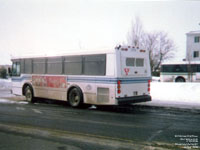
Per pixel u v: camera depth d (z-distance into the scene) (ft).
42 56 41.34
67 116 29.19
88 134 20.45
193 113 30.55
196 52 144.56
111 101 31.22
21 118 27.89
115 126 23.47
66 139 19.04
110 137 19.51
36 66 42.52
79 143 17.98
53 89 39.47
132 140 18.60
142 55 34.65
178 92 45.96
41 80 41.55
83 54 34.91
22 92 45.32
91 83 33.78
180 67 89.81
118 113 31.24
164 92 47.39
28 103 42.32
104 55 32.22
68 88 36.96
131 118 27.63
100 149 16.60
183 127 22.85
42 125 24.06
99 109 35.09
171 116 28.66
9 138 19.44
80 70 35.35
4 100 46.09
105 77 31.96
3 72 128.06
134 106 37.37
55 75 39.09
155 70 146.20
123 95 31.50
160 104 38.34
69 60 36.99
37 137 19.69
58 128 22.72
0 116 29.19
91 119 27.17
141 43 89.10
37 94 42.34
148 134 20.34
